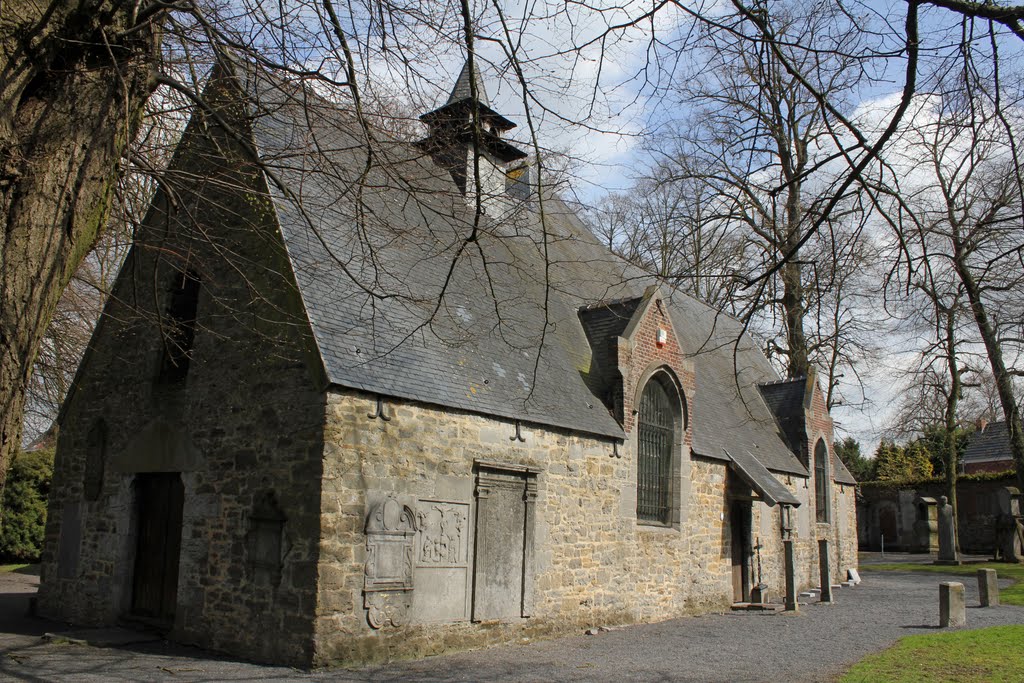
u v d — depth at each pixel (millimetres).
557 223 20656
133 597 12844
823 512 25797
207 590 11367
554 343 15883
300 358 10891
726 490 19406
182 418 12438
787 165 8570
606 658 11570
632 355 16281
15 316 4656
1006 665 10492
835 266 6938
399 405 11289
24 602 16188
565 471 14125
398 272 13281
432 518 11578
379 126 8102
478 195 6941
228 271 12344
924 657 11203
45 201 4906
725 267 8031
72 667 9688
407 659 10938
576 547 14219
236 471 11383
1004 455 44625
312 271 11672
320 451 10359
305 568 10180
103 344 14391
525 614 12953
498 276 16062
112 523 13250
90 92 5324
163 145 9328
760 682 9875
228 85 8383
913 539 39719
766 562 20953
